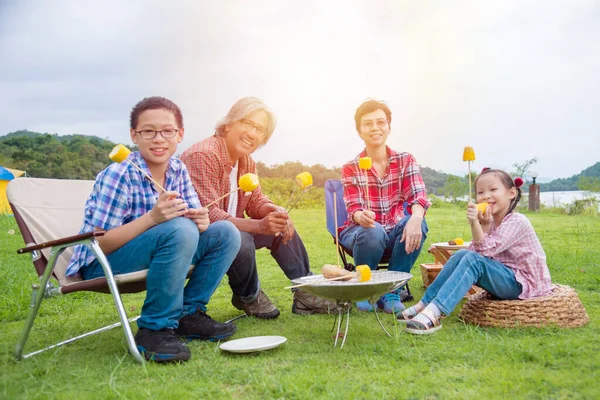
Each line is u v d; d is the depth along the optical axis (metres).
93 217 2.34
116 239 2.27
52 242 2.12
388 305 3.14
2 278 4.16
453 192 15.55
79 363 2.20
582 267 4.40
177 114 2.57
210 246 2.57
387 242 3.37
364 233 3.19
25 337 2.22
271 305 3.08
